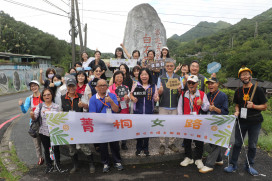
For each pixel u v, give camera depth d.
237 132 3.50
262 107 3.18
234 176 3.43
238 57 36.94
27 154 4.21
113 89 3.77
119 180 3.30
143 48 8.04
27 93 18.55
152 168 3.70
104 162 3.54
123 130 3.53
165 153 3.97
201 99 3.57
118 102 3.58
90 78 4.68
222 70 40.44
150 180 3.29
